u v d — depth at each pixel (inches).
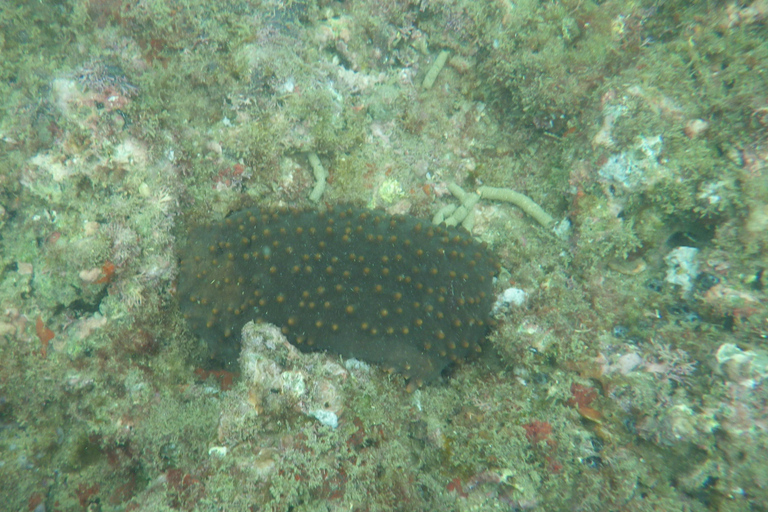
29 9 14.2
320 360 13.1
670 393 11.5
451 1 15.7
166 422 13.5
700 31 13.6
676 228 13.7
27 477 13.0
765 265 11.9
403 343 13.3
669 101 13.4
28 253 13.6
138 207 14.0
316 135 15.1
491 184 17.0
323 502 11.5
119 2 13.9
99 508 13.1
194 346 14.9
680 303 12.9
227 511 11.3
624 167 13.7
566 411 12.3
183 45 14.3
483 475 12.0
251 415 12.3
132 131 13.8
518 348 13.3
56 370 13.5
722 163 12.7
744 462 10.5
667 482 11.3
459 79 16.9
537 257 15.3
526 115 16.2
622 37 14.8
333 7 15.9
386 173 16.3
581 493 11.7
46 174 13.4
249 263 13.3
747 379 10.8
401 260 13.2
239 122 14.8
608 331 13.0
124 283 14.0
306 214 13.8
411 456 12.6
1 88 13.7
